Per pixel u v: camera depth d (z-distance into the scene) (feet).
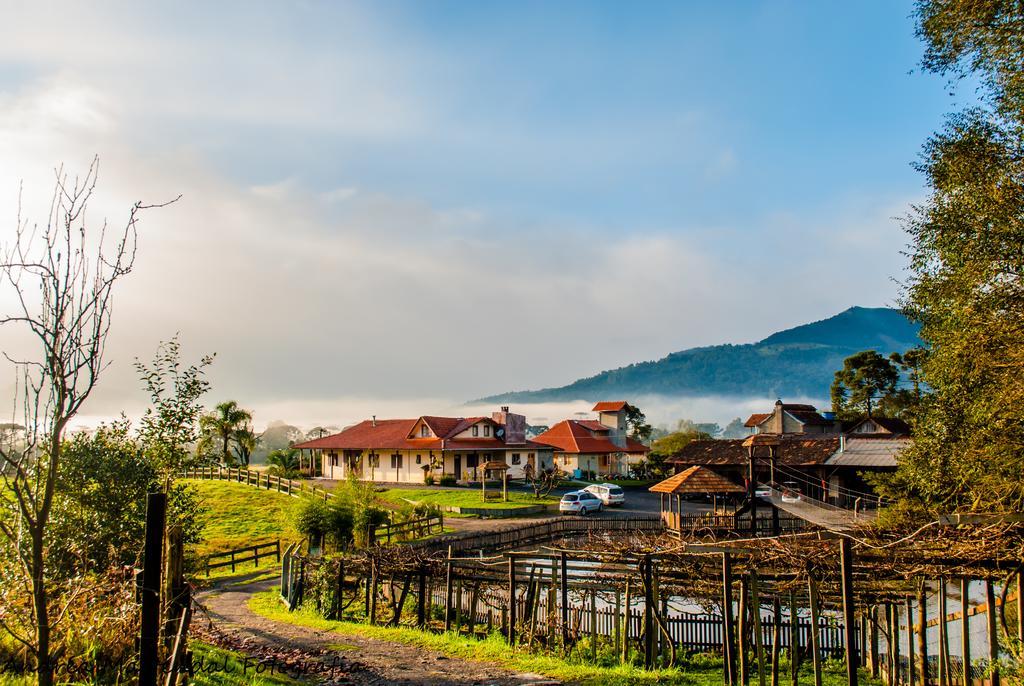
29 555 29.19
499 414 246.27
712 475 134.62
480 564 74.64
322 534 117.70
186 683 31.63
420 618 74.64
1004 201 55.88
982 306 58.23
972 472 61.05
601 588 68.03
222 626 66.95
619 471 298.97
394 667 53.36
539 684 49.34
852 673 41.24
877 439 174.29
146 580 23.26
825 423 267.59
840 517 101.76
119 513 49.19
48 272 20.80
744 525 127.24
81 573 37.96
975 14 57.52
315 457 265.13
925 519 53.62
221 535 138.10
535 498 197.36
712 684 52.03
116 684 29.50
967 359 59.26
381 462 240.53
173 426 49.01
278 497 170.50
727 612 52.24
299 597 83.56
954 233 60.80
